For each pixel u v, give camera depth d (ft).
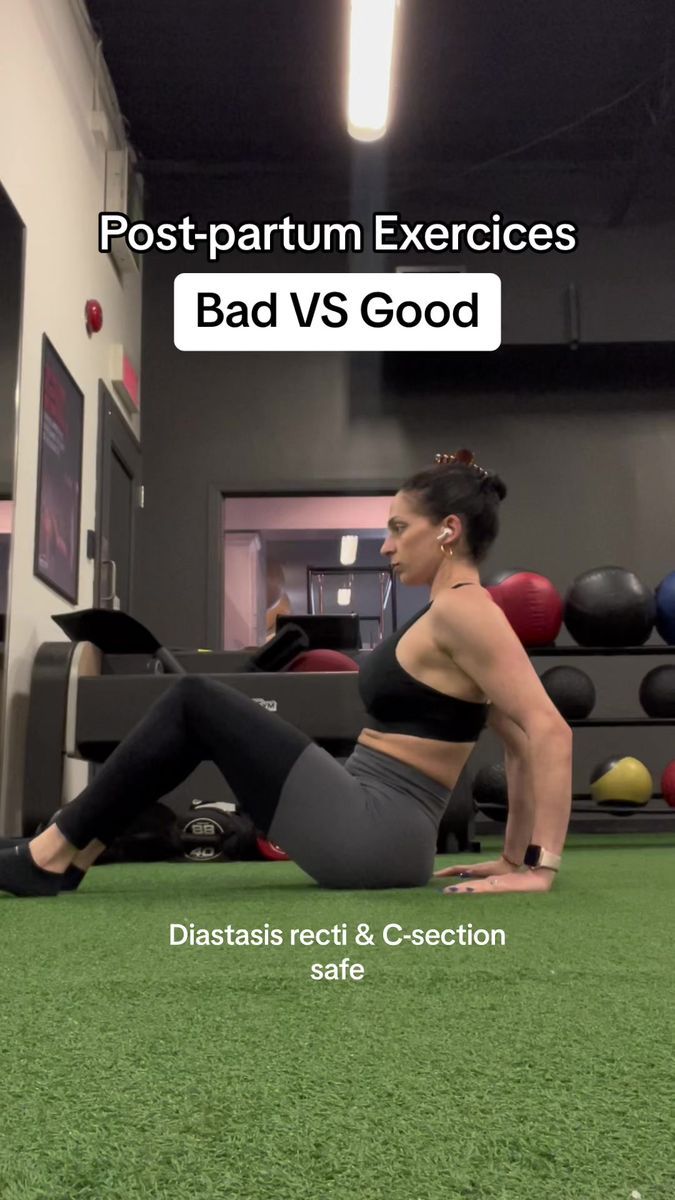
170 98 17.75
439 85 17.46
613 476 19.54
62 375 13.30
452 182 20.08
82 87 14.98
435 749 5.38
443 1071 2.12
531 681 5.28
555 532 19.39
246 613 26.73
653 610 14.24
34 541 11.71
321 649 11.55
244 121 18.49
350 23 13.37
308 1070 2.12
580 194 19.92
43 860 5.21
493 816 14.97
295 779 5.28
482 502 5.50
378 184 20.13
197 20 15.76
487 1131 1.75
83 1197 1.48
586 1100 1.93
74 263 14.26
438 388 19.77
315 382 19.67
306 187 20.27
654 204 19.71
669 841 13.98
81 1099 1.93
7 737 10.50
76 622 10.34
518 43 16.35
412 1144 1.69
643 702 15.34
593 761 18.63
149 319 19.75
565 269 19.45
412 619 5.53
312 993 2.89
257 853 9.31
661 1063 2.18
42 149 12.68
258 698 10.25
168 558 19.07
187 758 5.35
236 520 26.45
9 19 11.30
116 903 4.97
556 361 19.19
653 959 3.44
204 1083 2.03
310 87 17.51
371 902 4.84
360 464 19.45
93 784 5.27
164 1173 1.57
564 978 3.11
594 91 17.66
